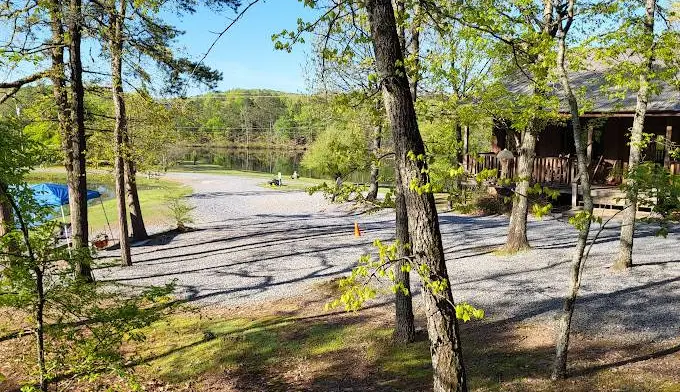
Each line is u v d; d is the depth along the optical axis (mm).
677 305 9125
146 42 14945
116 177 16688
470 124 12250
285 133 97500
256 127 104750
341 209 29203
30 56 10547
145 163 21016
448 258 15000
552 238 15961
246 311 11820
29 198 5379
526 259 13695
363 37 5988
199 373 8664
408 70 5785
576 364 7117
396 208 8195
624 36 9008
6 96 12945
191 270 16125
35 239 5156
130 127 18125
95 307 5801
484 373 7285
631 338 7918
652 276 10938
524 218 14398
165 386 8281
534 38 7496
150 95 15891
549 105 10203
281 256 17453
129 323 5898
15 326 8984
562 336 6613
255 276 14922
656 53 9195
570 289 6539
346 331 9867
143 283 14586
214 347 9648
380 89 5602
